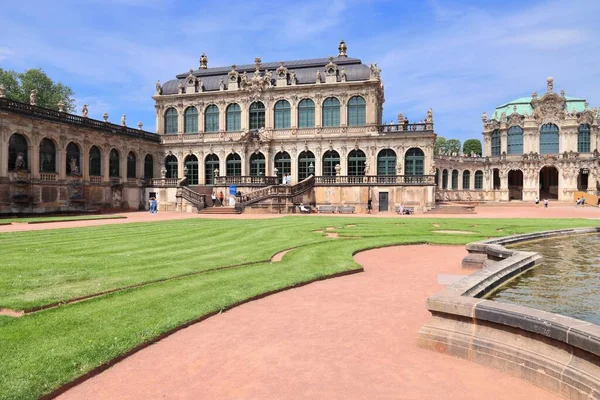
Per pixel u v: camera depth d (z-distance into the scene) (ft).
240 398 20.81
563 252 51.57
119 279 42.11
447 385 21.71
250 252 60.08
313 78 207.41
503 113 297.94
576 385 19.27
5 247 63.67
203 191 196.54
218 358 25.52
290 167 205.87
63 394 21.22
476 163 302.66
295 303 37.17
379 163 196.44
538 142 287.89
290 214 158.40
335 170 201.05
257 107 211.00
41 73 238.68
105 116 193.88
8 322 29.63
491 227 96.43
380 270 51.62
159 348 26.96
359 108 199.93
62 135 165.89
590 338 18.95
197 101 217.36
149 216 148.46
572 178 277.23
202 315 32.48
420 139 190.19
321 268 49.96
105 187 185.88
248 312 34.47
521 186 306.14
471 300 25.68
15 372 22.26
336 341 28.22
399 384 21.99
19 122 149.59
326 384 22.17
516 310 23.22
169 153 219.41
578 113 279.69
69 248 62.95
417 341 26.96
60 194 164.96
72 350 25.14
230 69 224.53
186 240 73.61
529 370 21.59
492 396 20.44
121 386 22.11
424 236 80.69
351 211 173.78
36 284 39.88
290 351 26.55
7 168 146.10
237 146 210.18
